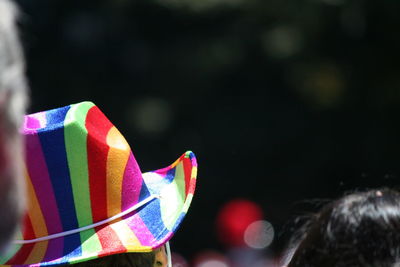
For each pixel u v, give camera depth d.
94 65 62.56
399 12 54.19
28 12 61.06
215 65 61.69
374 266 4.80
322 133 61.28
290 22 58.41
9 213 3.20
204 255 48.94
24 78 3.25
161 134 62.28
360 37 56.47
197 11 59.69
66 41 62.06
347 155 60.34
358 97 58.78
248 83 62.19
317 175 61.72
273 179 62.44
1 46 3.13
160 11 61.47
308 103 61.00
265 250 39.19
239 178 62.38
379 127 58.75
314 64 59.06
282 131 62.28
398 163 58.41
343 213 4.91
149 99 62.75
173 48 62.53
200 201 61.38
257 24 59.72
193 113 62.81
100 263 5.80
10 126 3.18
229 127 62.62
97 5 62.84
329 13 56.38
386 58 56.59
